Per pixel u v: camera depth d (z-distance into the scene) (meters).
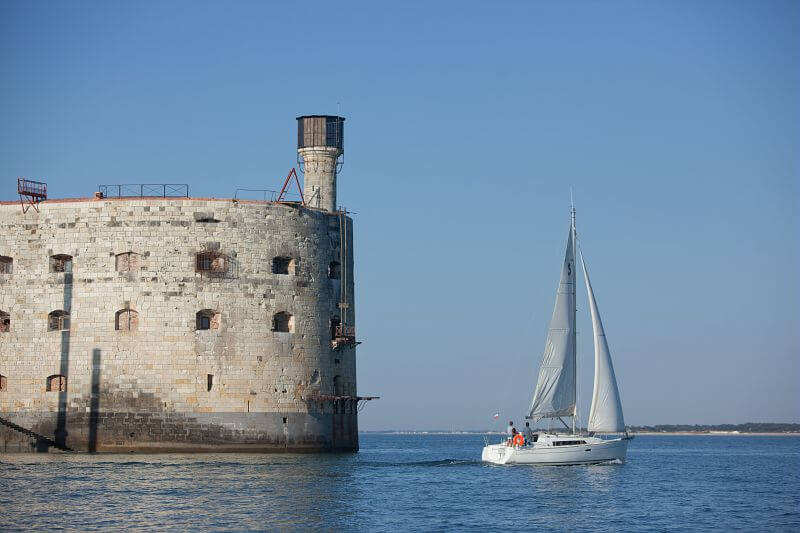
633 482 91.38
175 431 101.94
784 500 82.12
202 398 102.44
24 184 104.88
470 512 71.75
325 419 108.25
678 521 70.31
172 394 102.12
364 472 93.50
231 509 70.12
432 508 73.12
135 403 102.19
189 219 103.38
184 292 102.81
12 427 102.88
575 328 100.00
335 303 110.75
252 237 104.75
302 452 105.94
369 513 70.38
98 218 103.69
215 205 104.00
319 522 66.44
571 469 97.75
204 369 102.56
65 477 83.88
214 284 103.25
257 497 75.19
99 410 102.56
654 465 126.75
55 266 104.94
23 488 77.81
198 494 75.88
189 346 102.44
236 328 103.69
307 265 107.50
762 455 161.38
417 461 110.62
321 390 107.75
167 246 103.06
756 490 90.06
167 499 73.56
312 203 116.56
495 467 99.88
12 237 105.50
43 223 104.94
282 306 105.62
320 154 116.81
